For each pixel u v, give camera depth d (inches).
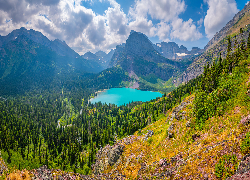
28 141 6028.5
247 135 1041.5
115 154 2751.0
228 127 1427.2
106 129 6446.9
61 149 5679.1
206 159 1172.5
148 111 7283.5
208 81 2657.5
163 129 2770.7
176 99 6732.3
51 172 1834.4
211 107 1883.6
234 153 1013.2
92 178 2299.5
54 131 6806.1
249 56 2527.1
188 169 1245.7
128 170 2249.0
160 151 2149.4
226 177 932.6
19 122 7701.8
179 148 1859.0
